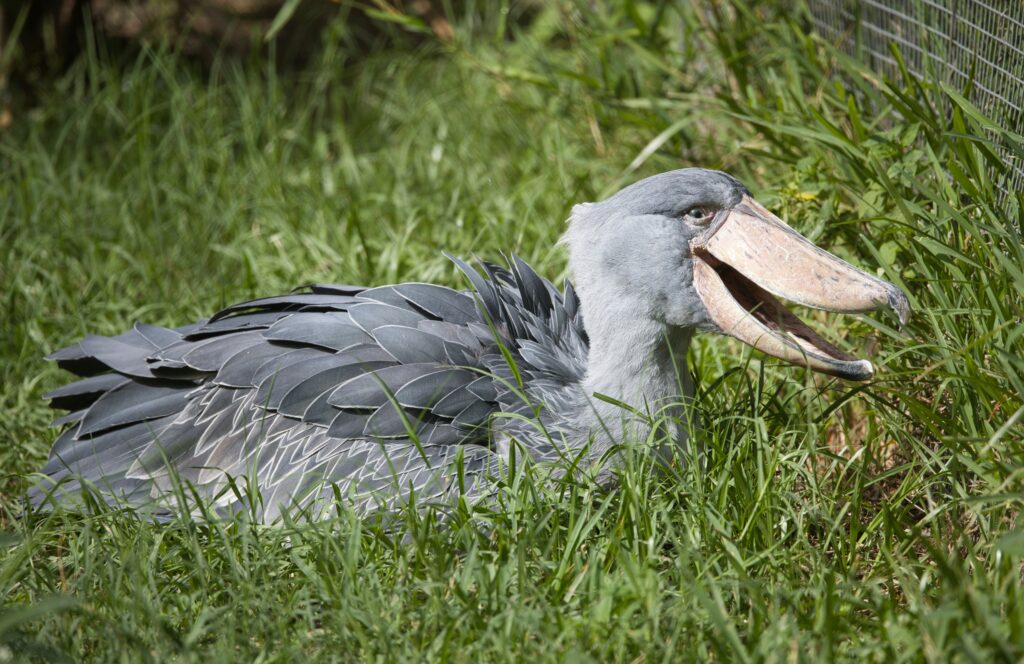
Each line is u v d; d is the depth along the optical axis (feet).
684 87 42.39
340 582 23.75
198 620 22.47
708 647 22.03
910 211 28.43
